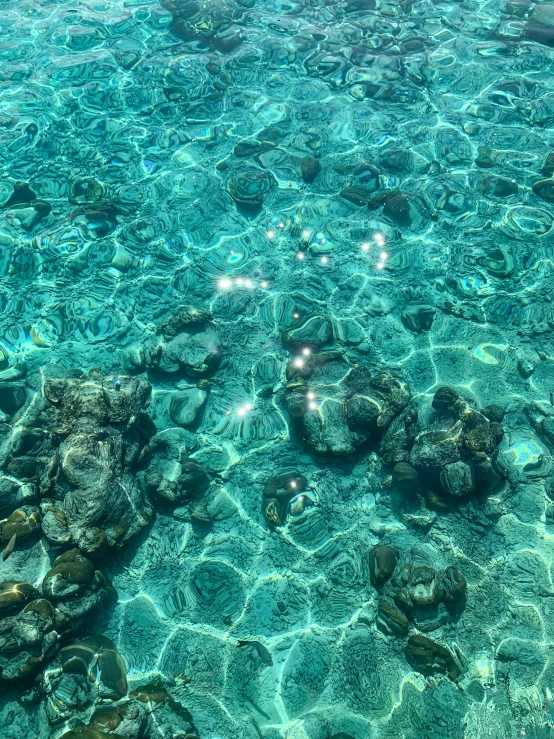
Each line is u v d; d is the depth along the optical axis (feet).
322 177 11.51
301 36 14.76
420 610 6.90
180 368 9.01
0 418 8.37
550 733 6.19
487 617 6.93
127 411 7.86
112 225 10.93
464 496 7.70
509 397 8.70
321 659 6.79
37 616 6.44
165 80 13.69
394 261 10.32
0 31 15.53
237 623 7.08
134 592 7.30
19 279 10.25
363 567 7.39
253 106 13.00
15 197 11.27
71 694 6.39
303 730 6.34
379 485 8.00
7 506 7.34
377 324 9.59
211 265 10.39
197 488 8.00
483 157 11.75
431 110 12.77
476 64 13.73
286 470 8.20
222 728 6.37
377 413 8.01
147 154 12.14
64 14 16.06
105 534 7.18
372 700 6.51
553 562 7.29
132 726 6.02
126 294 10.05
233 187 11.25
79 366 9.19
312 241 10.64
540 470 7.98
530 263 10.12
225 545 7.65
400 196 10.91
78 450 7.32
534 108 12.66
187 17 15.42
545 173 11.34
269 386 8.96
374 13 15.46
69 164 12.00
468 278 10.03
